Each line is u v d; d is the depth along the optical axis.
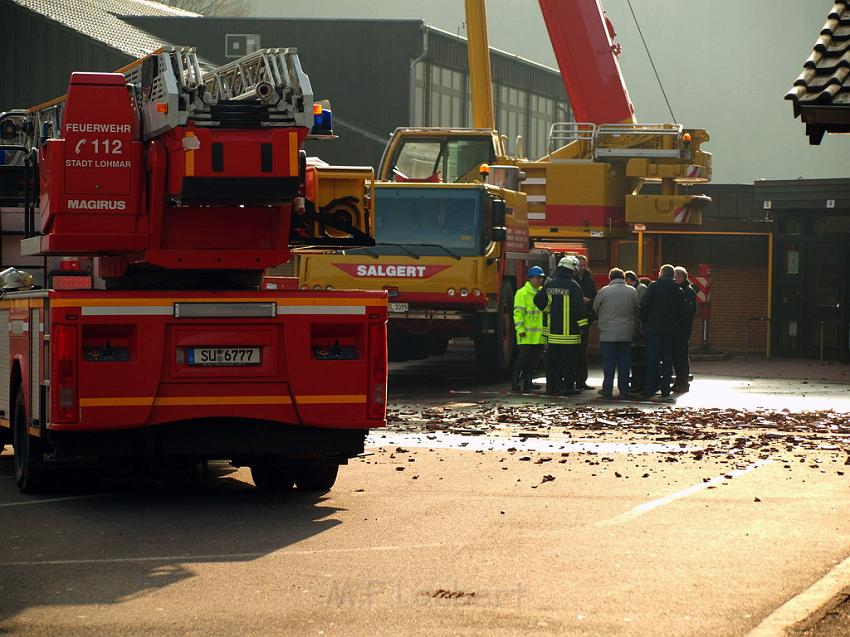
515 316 51.41
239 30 111.19
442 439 36.41
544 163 72.06
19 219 32.31
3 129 33.41
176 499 27.03
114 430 25.53
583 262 55.94
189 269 26.94
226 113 24.59
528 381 52.12
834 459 32.41
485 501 26.34
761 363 71.88
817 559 20.67
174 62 25.09
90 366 25.17
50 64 101.56
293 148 24.72
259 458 27.16
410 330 56.06
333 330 26.17
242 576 19.64
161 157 25.34
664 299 49.66
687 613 17.34
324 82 110.06
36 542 22.34
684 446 34.81
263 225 26.61
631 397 49.56
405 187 54.66
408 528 23.47
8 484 29.33
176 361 25.53
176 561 20.75
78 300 25.11
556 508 25.45
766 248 79.12
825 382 58.41
